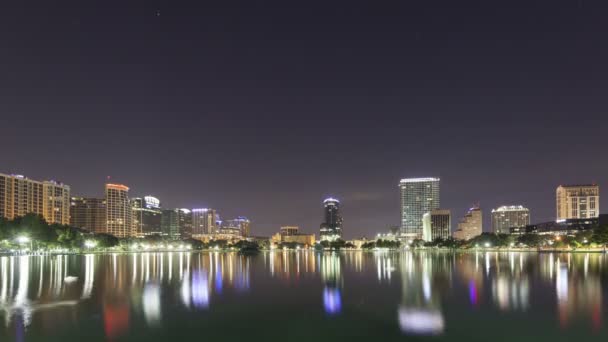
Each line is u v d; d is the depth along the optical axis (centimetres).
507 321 6266
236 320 6456
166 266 17938
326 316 6719
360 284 10612
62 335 5600
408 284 10500
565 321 6219
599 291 8919
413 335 5638
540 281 10775
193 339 5469
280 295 8788
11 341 5341
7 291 9256
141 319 6506
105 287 10006
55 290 9425
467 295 8569
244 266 18375
